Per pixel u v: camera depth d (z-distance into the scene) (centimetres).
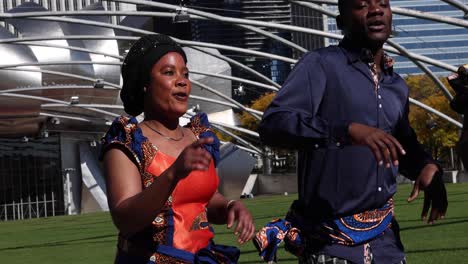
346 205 653
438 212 666
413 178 686
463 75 657
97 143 8381
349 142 612
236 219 612
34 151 8538
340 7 685
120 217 566
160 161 609
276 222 670
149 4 3716
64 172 8331
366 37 669
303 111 654
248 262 1770
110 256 2275
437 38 15050
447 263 1571
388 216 668
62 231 3922
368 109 668
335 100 668
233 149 7244
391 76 689
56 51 7175
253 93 15950
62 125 7950
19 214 8600
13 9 6856
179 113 624
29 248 2822
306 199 666
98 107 7038
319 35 3728
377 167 651
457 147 657
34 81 7075
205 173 611
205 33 19275
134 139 604
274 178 9519
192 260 604
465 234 2127
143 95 634
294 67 679
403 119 687
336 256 654
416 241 2020
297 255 676
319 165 656
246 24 3775
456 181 8125
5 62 6931
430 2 13338
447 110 9094
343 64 671
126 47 8088
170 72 624
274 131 645
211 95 9138
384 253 663
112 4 13288
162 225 602
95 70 7419
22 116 7331
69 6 13162
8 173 8606
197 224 611
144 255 602
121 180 595
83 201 8312
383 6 669
